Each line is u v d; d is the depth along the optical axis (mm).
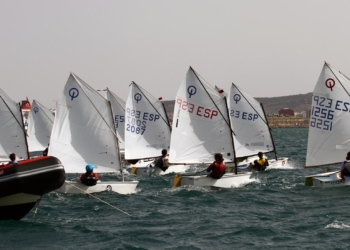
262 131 48938
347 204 27906
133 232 22438
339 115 35469
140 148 49750
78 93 34031
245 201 29656
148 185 36750
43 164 23078
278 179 38938
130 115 49594
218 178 34062
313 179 34375
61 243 20703
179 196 31516
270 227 23172
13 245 20391
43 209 27141
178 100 37688
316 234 21875
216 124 37094
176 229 23062
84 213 26375
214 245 20609
